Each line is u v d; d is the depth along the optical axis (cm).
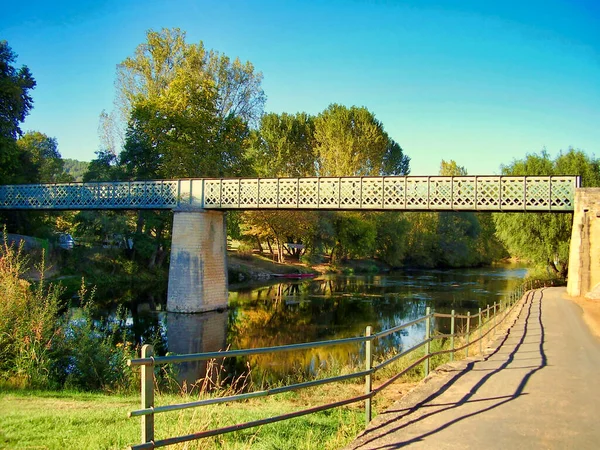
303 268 6694
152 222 4600
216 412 859
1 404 928
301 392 1222
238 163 4691
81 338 1300
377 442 651
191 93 4391
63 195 4116
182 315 3491
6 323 1173
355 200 3359
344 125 6775
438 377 1062
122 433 756
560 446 657
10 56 4262
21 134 4366
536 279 5072
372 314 3519
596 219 3170
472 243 8588
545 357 1371
